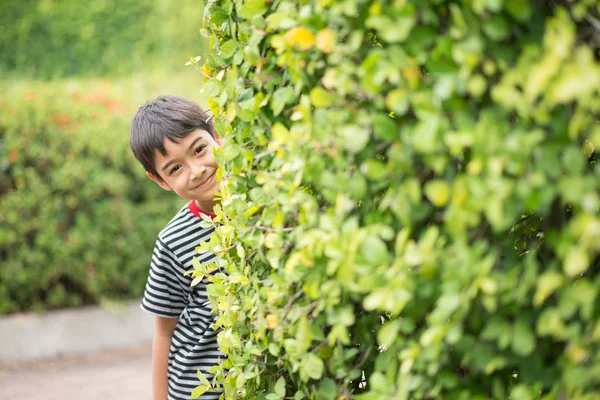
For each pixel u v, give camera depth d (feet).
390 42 4.01
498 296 3.83
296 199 4.50
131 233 18.76
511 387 4.56
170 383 7.50
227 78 5.28
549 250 4.35
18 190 17.53
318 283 4.45
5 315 18.08
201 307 7.32
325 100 4.18
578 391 3.77
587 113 3.66
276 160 4.76
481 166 3.62
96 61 27.81
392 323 4.10
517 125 3.75
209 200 7.33
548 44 3.43
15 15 26.91
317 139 4.29
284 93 4.78
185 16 28.07
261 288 5.06
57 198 17.85
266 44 4.96
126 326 19.27
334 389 4.76
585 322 3.85
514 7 3.59
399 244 3.92
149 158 7.37
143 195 19.19
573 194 3.59
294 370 4.75
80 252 18.20
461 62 3.63
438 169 3.74
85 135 18.13
